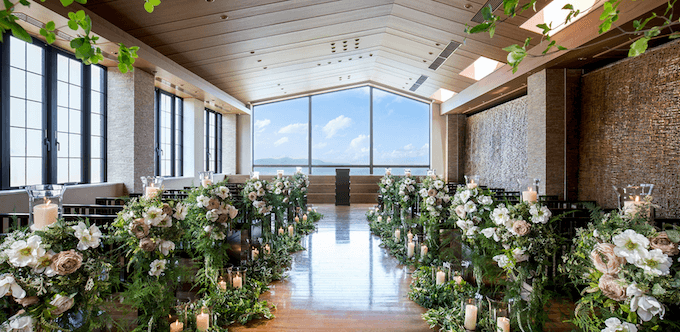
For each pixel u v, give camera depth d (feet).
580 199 21.29
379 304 11.11
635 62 17.72
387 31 25.75
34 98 16.62
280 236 18.44
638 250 4.20
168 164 29.53
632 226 4.69
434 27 22.59
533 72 22.58
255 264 13.55
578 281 5.35
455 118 42.14
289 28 22.74
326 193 41.88
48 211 5.63
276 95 43.57
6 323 4.57
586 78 21.02
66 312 5.42
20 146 15.88
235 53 25.48
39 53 16.87
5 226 13.32
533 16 18.16
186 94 30.37
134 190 20.76
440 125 43.57
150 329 7.17
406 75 36.35
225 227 10.40
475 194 9.53
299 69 33.37
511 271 7.59
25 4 3.22
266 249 14.89
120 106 20.81
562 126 21.58
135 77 20.89
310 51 28.35
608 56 18.69
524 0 16.26
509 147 31.45
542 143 21.94
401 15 22.39
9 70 15.31
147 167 22.08
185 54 23.73
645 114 17.11
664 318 4.39
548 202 17.01
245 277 11.54
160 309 7.75
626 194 7.54
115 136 20.80
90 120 19.88
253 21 20.68
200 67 26.96
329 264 15.67
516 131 30.22
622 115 18.48
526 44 4.17
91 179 19.95
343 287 12.66
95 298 5.65
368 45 29.01
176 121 30.94
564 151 21.57
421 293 11.22
